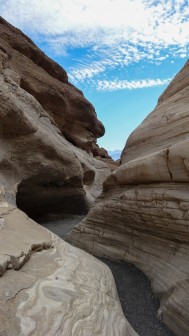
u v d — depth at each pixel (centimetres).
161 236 689
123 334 411
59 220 1684
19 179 1105
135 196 778
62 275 473
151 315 552
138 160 814
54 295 391
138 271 740
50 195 1476
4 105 921
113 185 1009
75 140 2502
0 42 1575
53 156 1268
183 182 619
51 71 2178
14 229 580
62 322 338
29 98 1373
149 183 755
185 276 526
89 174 2238
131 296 627
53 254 559
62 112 2148
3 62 1337
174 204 608
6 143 1032
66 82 2412
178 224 589
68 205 1753
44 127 1373
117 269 780
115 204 894
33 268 447
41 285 400
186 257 567
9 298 329
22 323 301
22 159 1103
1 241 466
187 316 467
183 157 587
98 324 387
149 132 915
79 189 1686
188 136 687
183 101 834
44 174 1264
